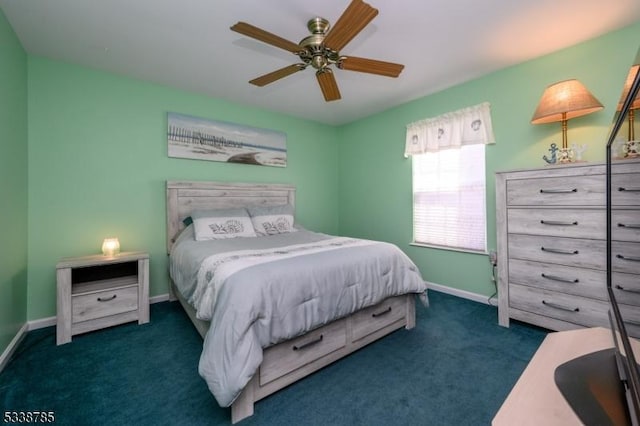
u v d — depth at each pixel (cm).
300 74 284
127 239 291
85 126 268
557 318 208
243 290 149
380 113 399
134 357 197
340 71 277
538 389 73
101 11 188
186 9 187
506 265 235
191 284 212
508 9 189
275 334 151
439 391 161
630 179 117
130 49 237
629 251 117
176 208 313
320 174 451
